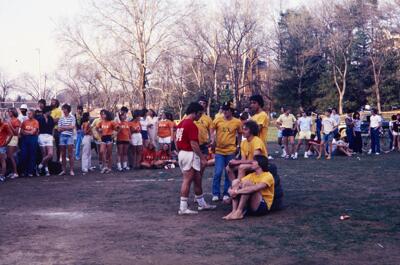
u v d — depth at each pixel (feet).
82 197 36.50
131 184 43.57
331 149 70.49
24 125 49.90
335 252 20.99
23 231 25.53
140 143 57.77
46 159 50.98
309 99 201.46
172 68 144.15
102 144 53.57
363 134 90.33
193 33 156.15
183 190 29.78
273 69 211.61
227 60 183.11
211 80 181.27
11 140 48.55
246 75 203.82
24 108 55.16
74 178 48.42
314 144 68.64
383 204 31.68
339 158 67.41
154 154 57.88
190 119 29.91
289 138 68.95
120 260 20.25
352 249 21.40
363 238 23.21
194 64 175.83
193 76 177.06
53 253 21.35
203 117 34.99
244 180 28.68
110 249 21.93
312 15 199.21
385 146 92.07
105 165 53.72
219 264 19.57
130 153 58.54
